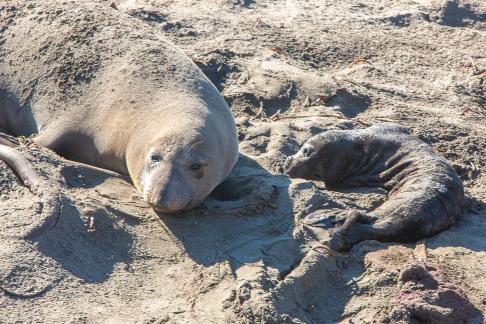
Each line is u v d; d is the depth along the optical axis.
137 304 23.88
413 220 29.72
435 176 31.97
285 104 41.00
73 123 32.81
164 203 27.77
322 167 34.31
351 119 40.19
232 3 53.38
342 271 27.06
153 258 26.22
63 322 22.12
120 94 32.53
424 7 57.94
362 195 32.94
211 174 29.86
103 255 25.69
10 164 28.45
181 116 30.73
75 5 37.31
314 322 24.53
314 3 56.72
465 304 25.47
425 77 47.06
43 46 35.31
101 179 30.11
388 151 34.41
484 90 46.34
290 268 26.45
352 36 51.09
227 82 42.31
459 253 28.98
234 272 25.70
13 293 22.70
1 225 25.12
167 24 47.75
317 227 28.58
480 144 39.38
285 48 47.41
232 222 28.50
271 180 31.58
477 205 33.53
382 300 25.39
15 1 37.84
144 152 30.14
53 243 25.11
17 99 34.88
